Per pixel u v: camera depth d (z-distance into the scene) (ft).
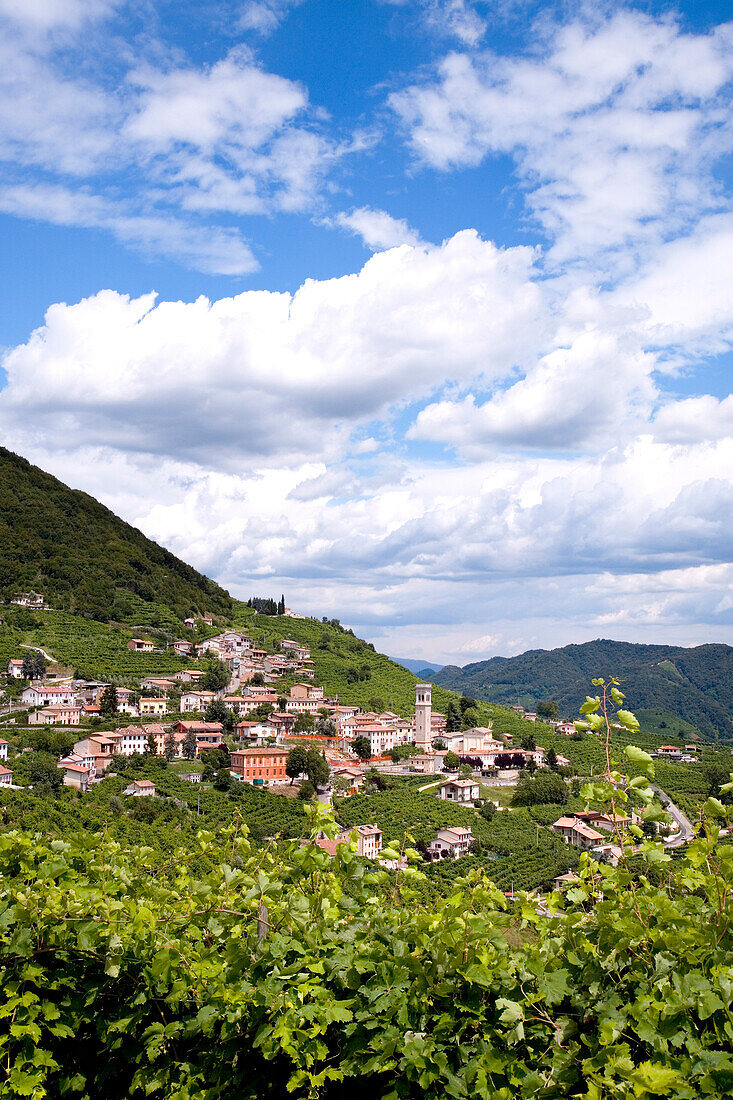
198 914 27.37
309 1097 22.62
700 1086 18.70
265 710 410.72
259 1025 23.12
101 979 25.71
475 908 24.99
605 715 25.05
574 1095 19.90
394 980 22.67
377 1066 21.88
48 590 500.74
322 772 295.48
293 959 24.45
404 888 29.01
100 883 29.17
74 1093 26.12
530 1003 21.67
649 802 23.88
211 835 32.83
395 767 364.99
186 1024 24.31
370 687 533.14
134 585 560.20
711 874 23.17
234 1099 23.97
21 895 26.35
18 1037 24.31
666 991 20.08
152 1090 24.48
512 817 293.84
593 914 23.57
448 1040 22.26
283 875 29.09
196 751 326.44
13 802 200.03
